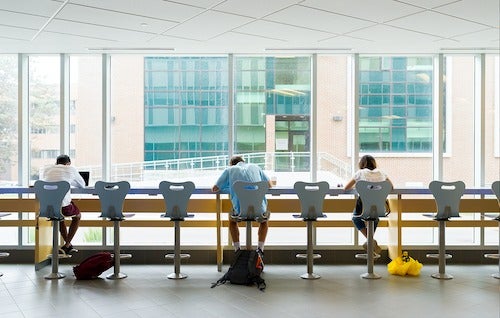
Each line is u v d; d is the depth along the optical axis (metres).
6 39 5.68
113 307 4.25
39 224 5.75
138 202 6.15
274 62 6.64
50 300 4.47
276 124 6.65
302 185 5.24
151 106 6.70
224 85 6.62
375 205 5.27
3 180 6.51
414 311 4.11
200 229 6.49
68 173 5.68
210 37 5.62
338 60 6.61
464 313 4.05
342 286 5.02
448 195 5.27
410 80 6.70
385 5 4.42
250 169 5.65
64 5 4.38
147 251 6.25
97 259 5.36
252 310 4.16
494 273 5.65
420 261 6.25
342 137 6.61
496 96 6.61
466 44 5.98
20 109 6.46
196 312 4.10
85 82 6.54
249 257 5.09
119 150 6.66
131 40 5.75
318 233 6.43
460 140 6.66
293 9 4.54
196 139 6.75
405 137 6.76
